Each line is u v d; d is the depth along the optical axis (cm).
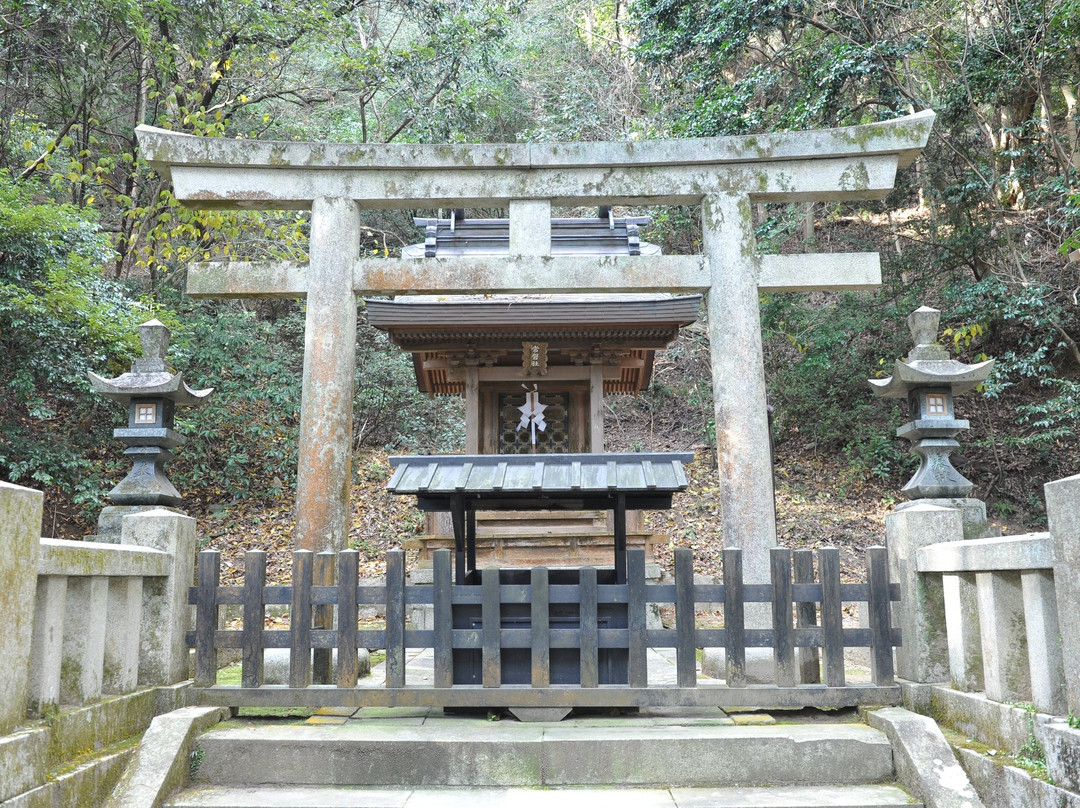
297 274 557
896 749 348
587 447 968
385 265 549
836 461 1558
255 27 1367
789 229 1549
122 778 332
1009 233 1414
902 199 1585
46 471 1138
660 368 1856
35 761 288
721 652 496
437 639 387
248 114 1609
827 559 393
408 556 1200
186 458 1373
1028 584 319
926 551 398
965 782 322
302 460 522
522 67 2006
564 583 423
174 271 1493
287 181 558
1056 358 1540
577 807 321
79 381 1096
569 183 558
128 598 387
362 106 1612
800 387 1583
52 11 1180
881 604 392
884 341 1606
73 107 1377
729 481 518
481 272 550
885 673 388
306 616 394
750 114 1294
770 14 1282
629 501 451
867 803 322
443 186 558
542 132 1700
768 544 506
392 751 353
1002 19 1272
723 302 543
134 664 392
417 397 1609
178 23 1271
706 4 1327
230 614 564
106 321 1107
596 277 550
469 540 483
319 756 354
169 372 481
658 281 549
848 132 549
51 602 320
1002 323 1541
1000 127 1434
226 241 1381
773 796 331
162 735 351
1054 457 1431
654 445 1691
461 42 1576
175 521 422
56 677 322
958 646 374
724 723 385
